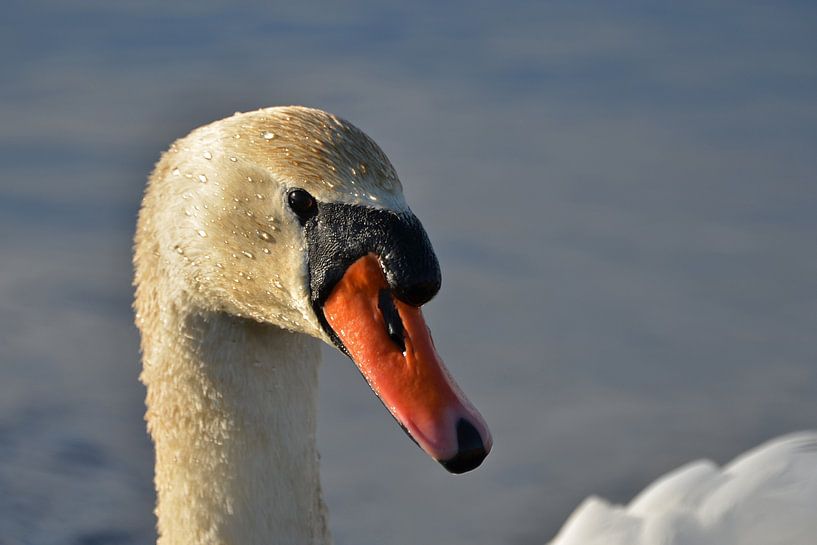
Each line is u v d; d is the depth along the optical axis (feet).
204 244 21.01
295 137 20.42
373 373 19.67
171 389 21.80
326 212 20.10
